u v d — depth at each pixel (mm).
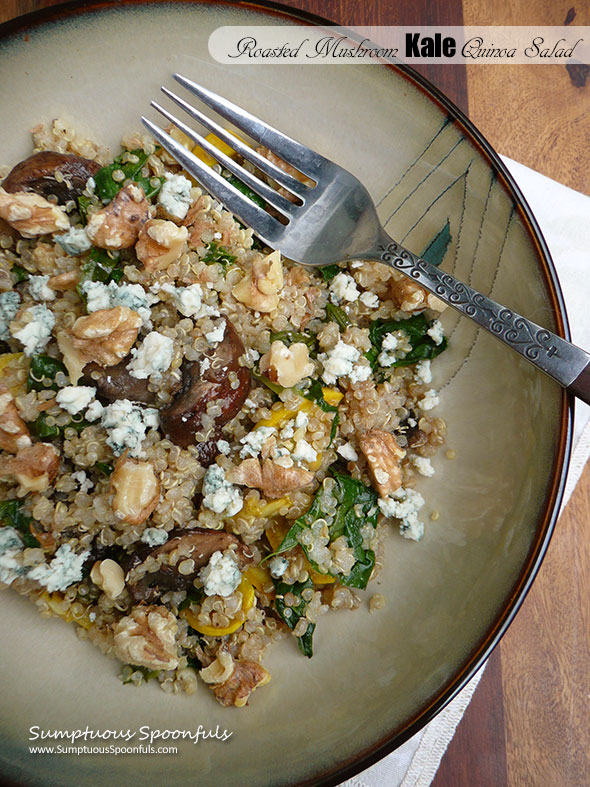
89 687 147
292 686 154
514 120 198
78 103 158
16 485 146
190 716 149
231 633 150
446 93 197
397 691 148
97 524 147
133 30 152
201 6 151
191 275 155
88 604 149
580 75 201
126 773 140
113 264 155
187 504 150
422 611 155
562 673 185
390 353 167
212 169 162
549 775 181
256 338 159
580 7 202
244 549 151
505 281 152
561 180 197
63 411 147
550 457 144
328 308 167
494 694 183
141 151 163
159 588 147
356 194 158
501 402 156
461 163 155
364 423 161
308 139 166
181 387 150
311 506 155
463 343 163
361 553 158
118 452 146
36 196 150
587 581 188
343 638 157
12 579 143
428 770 170
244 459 151
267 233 162
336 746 145
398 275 164
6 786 135
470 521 156
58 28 147
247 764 145
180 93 163
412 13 197
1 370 146
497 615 144
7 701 140
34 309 149
